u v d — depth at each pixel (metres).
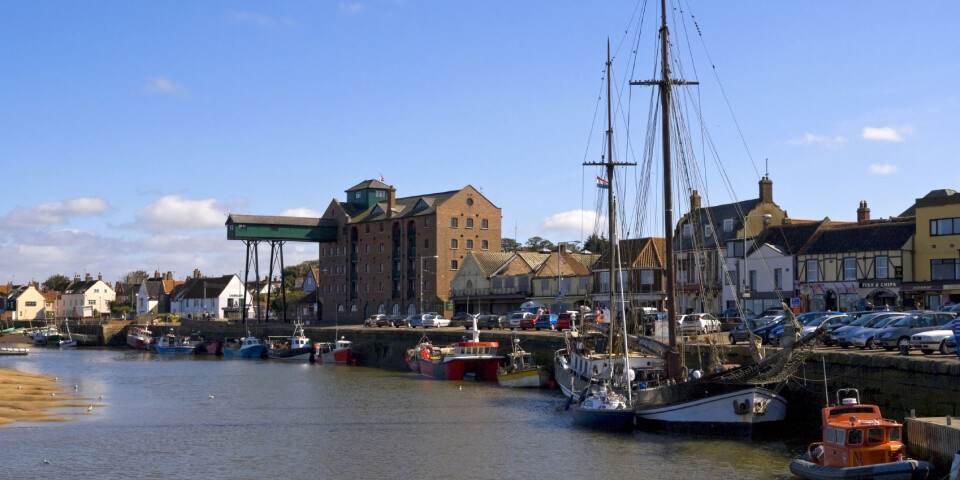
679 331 54.94
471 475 34.25
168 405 57.72
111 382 75.06
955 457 25.27
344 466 36.50
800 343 35.72
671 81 44.94
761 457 34.97
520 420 47.84
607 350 52.00
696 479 31.95
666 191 44.16
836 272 75.00
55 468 36.50
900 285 69.19
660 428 41.25
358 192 147.50
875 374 35.22
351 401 58.50
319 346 101.94
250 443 42.25
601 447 38.53
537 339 70.19
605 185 58.75
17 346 138.62
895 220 77.62
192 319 162.88
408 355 85.19
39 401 59.56
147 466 36.88
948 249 67.38
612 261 51.16
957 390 30.47
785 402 38.91
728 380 37.94
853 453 28.34
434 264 126.00
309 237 142.50
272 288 197.38
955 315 41.56
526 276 112.94
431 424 47.31
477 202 130.50
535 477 33.53
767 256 81.75
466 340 80.62
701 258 87.38
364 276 140.12
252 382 74.25
